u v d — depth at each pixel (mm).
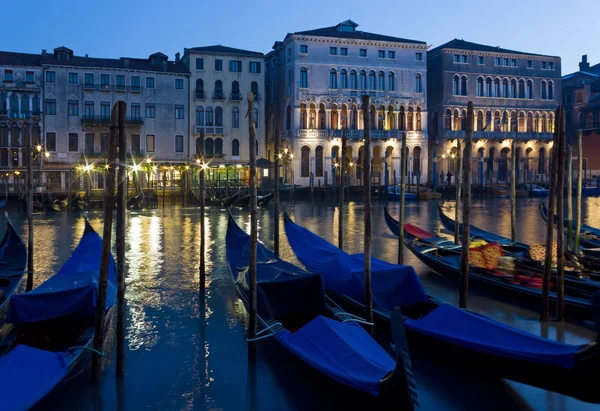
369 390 6074
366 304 8914
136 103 47312
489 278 11867
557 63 58062
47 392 5895
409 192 48000
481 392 7352
